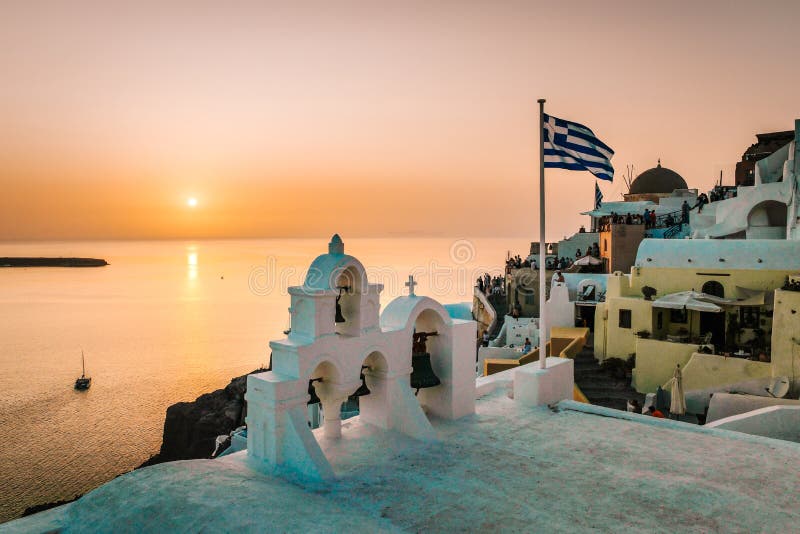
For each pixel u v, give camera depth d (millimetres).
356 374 11312
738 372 25469
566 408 14086
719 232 37438
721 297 29500
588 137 15578
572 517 8469
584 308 39281
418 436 11727
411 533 7934
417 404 12070
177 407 62188
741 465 10516
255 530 7070
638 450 11281
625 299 31344
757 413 16047
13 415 79938
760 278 28656
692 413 26344
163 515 7543
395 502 8922
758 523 8344
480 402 14648
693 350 27500
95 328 159625
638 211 52344
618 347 31547
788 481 9812
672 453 11117
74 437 71062
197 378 99812
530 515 8516
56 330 157125
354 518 7848
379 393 12250
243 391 62906
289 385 10086
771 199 34562
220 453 40969
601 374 31203
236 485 8477
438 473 10086
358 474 9992
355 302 11406
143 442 69188
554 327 37844
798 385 23719
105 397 89062
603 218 52625
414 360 13125
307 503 8242
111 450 66938
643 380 28844
